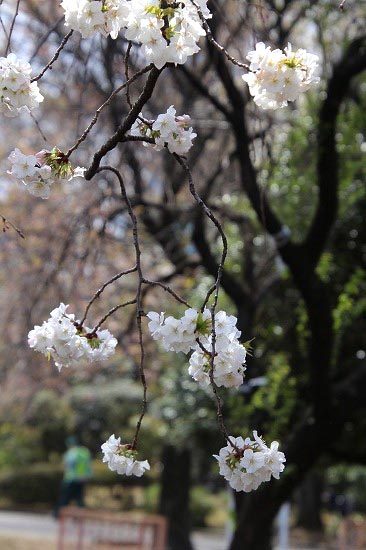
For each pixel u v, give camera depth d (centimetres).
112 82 829
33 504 2756
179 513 1723
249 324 911
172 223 966
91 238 966
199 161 1022
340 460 920
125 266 1195
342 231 915
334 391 798
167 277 1014
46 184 344
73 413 2525
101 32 318
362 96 902
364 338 908
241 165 734
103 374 1561
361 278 888
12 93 336
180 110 970
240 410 843
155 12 311
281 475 803
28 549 1622
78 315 1055
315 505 2648
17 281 1154
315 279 759
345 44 845
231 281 918
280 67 320
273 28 859
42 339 346
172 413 1223
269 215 725
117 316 1138
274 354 945
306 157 914
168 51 314
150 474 2892
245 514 817
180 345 315
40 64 963
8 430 2478
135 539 1320
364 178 912
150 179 1155
